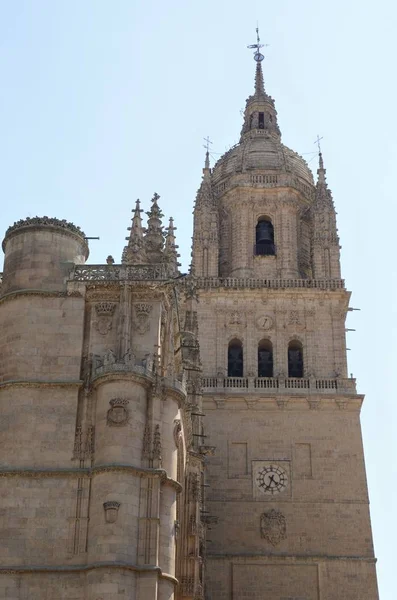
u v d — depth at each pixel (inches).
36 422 1937.7
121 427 1893.5
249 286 3127.5
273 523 2785.4
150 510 1841.8
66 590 1796.3
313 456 2883.9
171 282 2060.8
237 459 2881.4
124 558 1785.2
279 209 3334.2
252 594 2704.2
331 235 3250.5
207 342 3065.9
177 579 2057.1
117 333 2014.0
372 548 2760.8
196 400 2546.8
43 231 2113.7
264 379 2999.5
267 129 3678.6
